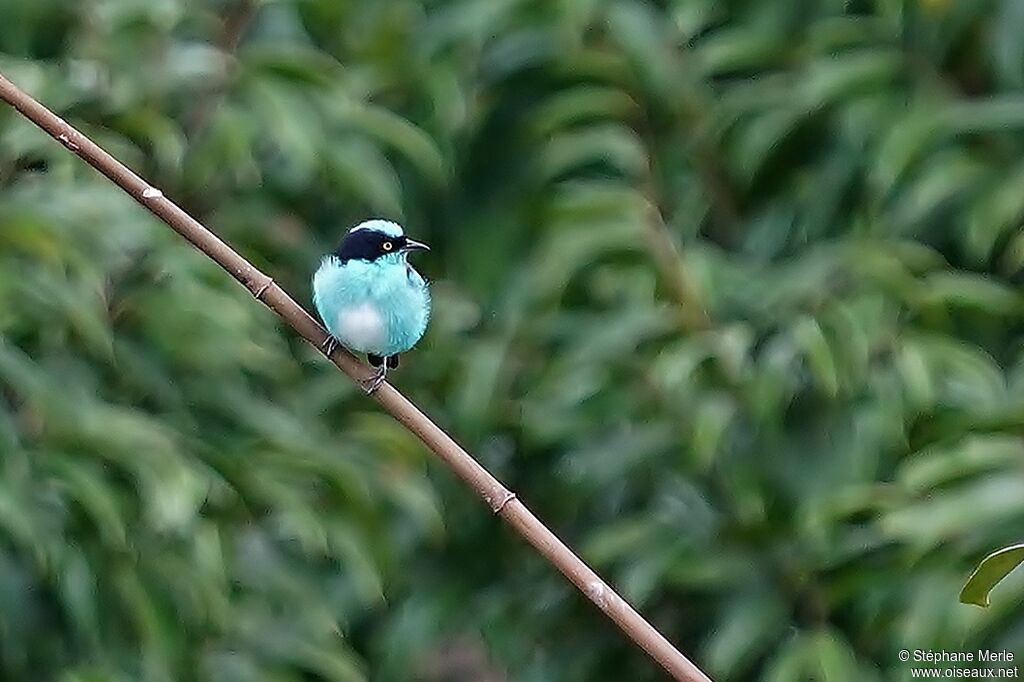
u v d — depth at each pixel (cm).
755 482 977
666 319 995
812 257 1010
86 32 1023
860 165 1041
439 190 1138
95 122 981
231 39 1080
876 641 972
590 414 1021
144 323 934
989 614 872
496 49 1102
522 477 1112
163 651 852
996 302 975
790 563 983
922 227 1055
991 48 1031
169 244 931
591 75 1088
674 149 1082
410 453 1030
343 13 1127
